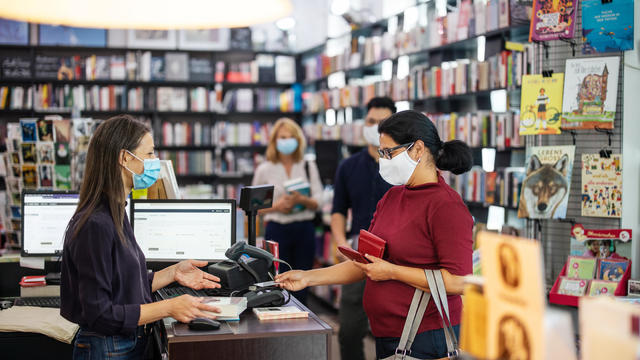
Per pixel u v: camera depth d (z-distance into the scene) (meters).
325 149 5.59
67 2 3.60
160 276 2.36
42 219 3.07
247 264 2.38
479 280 1.08
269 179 4.87
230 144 8.16
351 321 3.78
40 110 7.47
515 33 4.04
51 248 3.07
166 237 2.85
